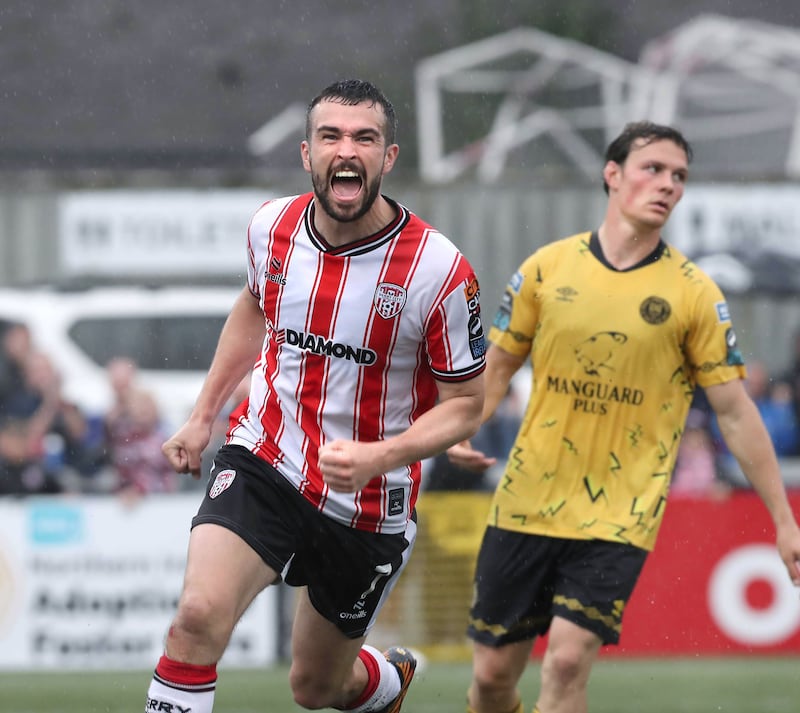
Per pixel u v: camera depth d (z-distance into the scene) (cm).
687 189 5078
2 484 3612
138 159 6588
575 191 5022
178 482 3575
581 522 1753
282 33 7162
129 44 7081
